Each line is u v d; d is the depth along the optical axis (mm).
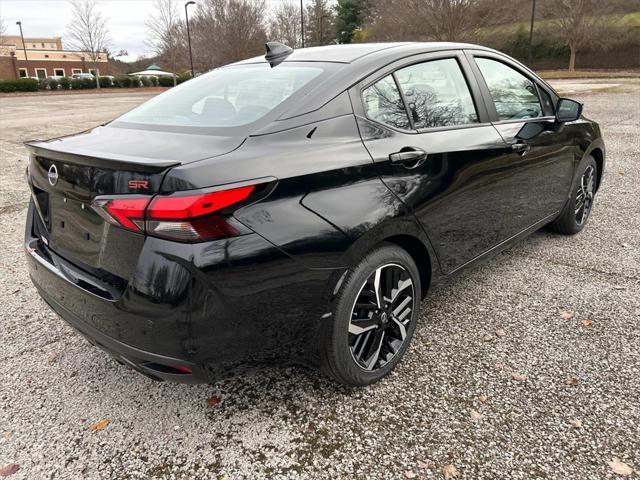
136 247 1900
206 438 2262
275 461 2127
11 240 4816
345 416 2363
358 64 2551
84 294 2078
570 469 2027
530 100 3629
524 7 39375
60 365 2822
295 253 2023
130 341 1989
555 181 3850
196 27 41688
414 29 28453
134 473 2084
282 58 2885
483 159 2938
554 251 4199
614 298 3375
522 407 2379
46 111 20141
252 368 2123
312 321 2176
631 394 2445
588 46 42531
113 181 1919
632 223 4852
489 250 3248
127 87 45812
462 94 3018
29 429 2332
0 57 70438
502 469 2041
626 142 9016
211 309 1890
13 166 8234
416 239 2605
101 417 2406
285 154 2074
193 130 2285
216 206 1826
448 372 2652
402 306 2617
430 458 2109
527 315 3191
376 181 2326
